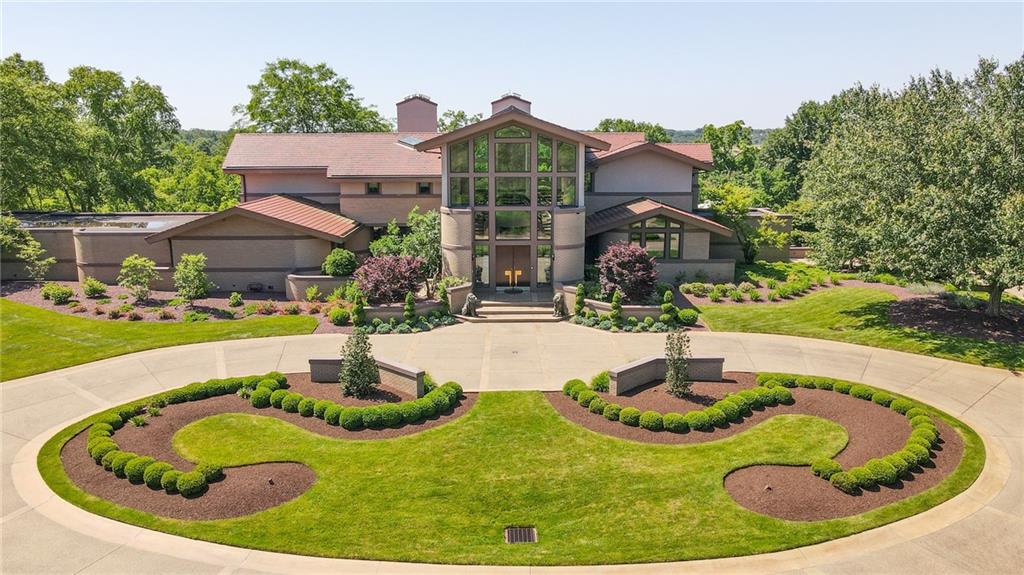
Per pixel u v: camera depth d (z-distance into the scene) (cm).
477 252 3331
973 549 1341
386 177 3766
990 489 1555
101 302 3159
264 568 1309
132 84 5981
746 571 1288
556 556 1341
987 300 3012
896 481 1578
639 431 1864
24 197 4984
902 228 2453
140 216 4188
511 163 3238
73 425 1939
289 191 4009
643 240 3538
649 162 3834
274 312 3077
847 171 2709
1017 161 2369
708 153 4003
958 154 2444
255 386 2155
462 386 2212
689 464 1678
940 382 2216
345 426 1878
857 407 2008
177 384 2258
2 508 1507
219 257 3388
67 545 1373
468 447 1778
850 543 1366
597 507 1505
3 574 1284
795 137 7144
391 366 2112
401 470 1664
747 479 1605
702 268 3503
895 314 2869
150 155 6359
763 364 2402
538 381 2259
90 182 4962
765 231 3969
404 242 3444
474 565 1319
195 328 2833
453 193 3278
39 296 3278
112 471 1653
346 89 6006
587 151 3959
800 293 3303
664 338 2739
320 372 2211
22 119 4197
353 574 1292
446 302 3014
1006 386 2169
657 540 1385
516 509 1503
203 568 1306
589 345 2656
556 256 3244
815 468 1614
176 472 1588
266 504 1517
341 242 3434
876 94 3058
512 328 2902
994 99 2573
